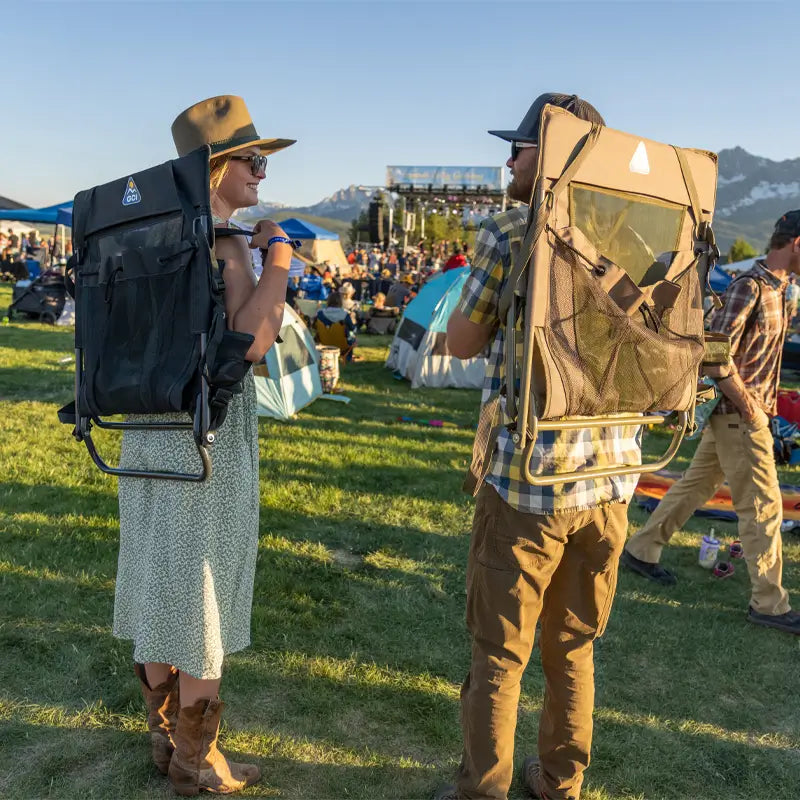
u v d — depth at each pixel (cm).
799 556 474
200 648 208
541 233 167
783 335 366
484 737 205
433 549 444
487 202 4084
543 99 194
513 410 175
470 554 211
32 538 412
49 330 1391
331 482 567
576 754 221
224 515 209
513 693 206
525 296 172
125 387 191
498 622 202
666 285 190
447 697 292
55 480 518
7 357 1061
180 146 209
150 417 209
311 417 805
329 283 2147
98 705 268
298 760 249
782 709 302
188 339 183
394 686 297
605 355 177
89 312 204
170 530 207
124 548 224
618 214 181
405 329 1147
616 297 181
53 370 987
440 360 1066
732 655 342
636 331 179
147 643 211
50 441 627
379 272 3319
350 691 291
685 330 197
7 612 329
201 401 181
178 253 182
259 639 324
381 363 1259
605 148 175
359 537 457
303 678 297
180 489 205
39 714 261
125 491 221
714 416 375
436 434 773
